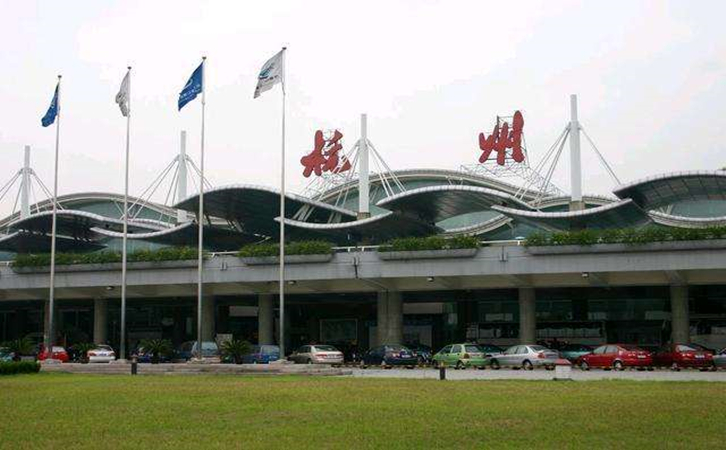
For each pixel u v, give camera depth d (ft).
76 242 291.79
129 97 178.81
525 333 194.29
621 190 199.31
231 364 162.20
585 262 176.86
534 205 244.83
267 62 168.45
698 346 160.56
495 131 246.88
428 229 246.68
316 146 269.03
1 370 140.77
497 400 80.74
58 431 61.72
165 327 280.72
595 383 104.73
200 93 170.40
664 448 52.39
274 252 201.26
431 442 55.21
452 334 238.48
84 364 164.35
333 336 260.83
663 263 171.42
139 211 312.50
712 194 203.00
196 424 64.95
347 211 257.75
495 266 184.24
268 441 56.13
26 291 240.12
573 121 227.20
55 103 185.16
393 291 208.64
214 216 260.83
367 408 74.49
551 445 53.83
